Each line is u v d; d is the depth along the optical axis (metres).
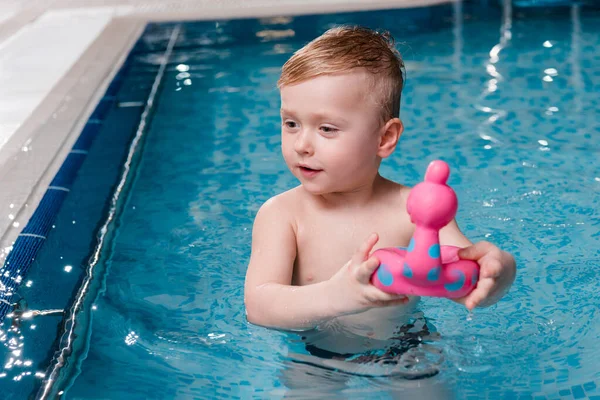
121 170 2.95
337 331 1.73
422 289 1.39
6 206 2.52
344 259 1.79
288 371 1.67
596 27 5.06
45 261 2.20
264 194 2.80
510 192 2.69
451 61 4.46
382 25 5.40
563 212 2.51
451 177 2.84
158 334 1.84
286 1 6.20
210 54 4.89
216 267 2.22
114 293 2.06
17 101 3.71
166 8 6.17
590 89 3.82
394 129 1.73
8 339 1.79
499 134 3.28
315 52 1.64
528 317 1.86
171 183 2.93
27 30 5.65
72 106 3.62
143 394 1.60
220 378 1.65
